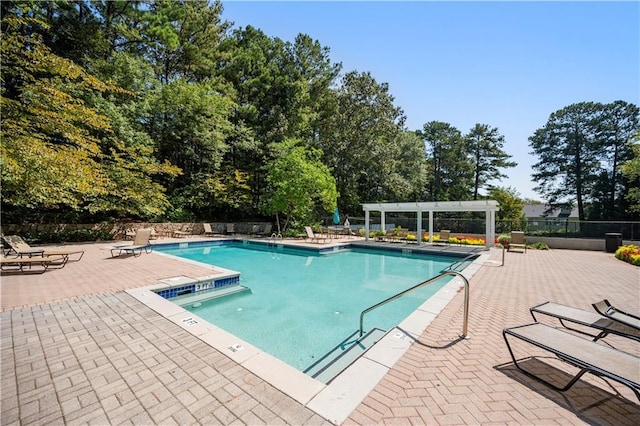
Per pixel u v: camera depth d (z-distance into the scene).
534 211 41.06
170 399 2.27
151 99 16.16
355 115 25.44
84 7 15.16
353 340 4.54
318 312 5.86
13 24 9.37
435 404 2.25
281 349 4.27
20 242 8.20
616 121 27.52
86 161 10.98
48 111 9.55
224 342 3.27
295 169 17.52
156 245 13.38
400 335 3.60
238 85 21.64
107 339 3.33
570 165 29.81
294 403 2.23
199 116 17.70
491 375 2.70
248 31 23.03
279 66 23.03
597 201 28.59
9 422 2.01
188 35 20.22
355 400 2.28
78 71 10.05
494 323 4.09
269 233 20.08
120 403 2.22
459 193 36.59
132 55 16.38
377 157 25.91
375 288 7.76
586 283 6.74
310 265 10.84
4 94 11.08
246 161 21.98
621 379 2.03
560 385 2.56
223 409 2.16
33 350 3.06
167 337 3.39
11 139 8.39
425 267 10.58
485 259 10.53
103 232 14.23
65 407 2.17
